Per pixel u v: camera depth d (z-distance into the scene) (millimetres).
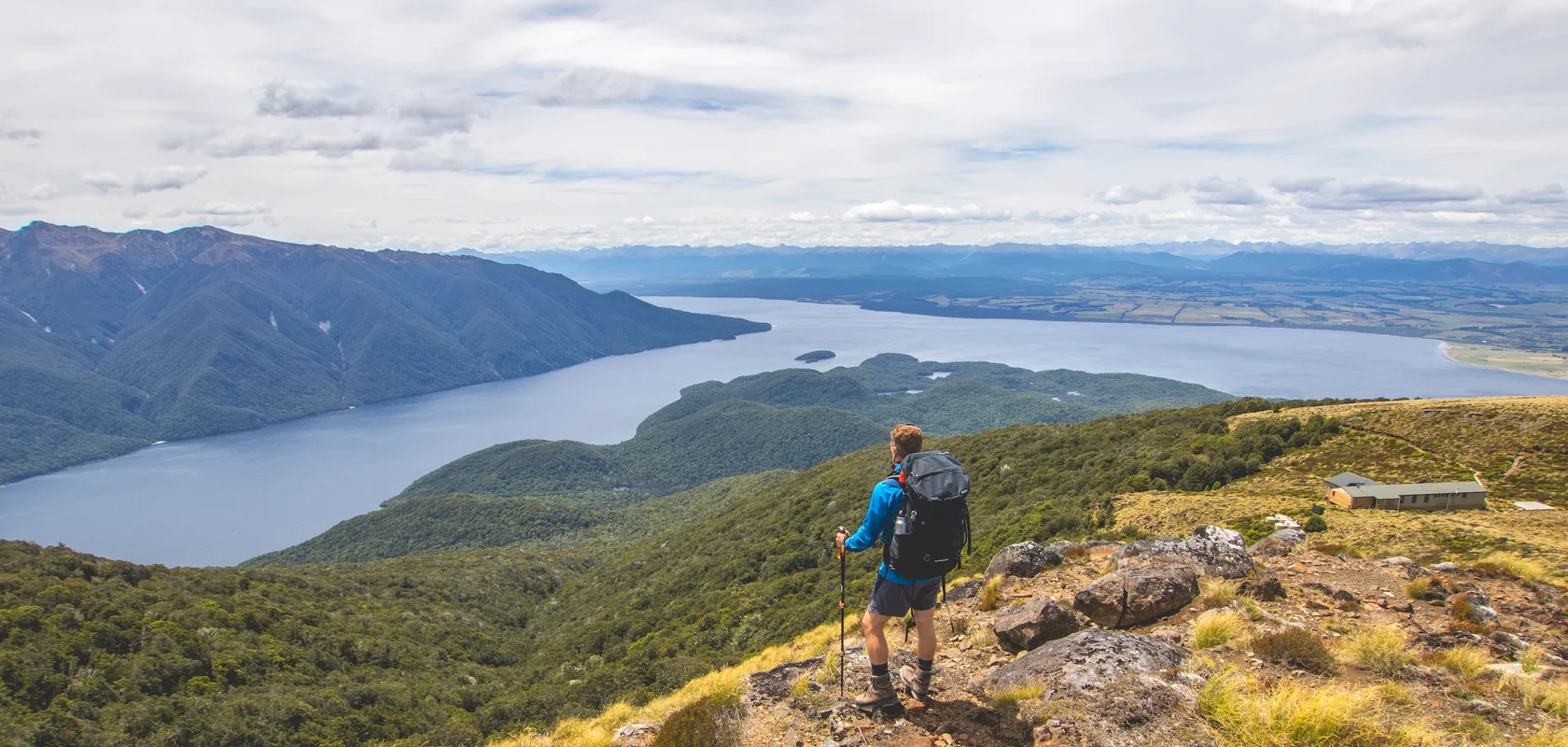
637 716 12930
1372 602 10172
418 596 72688
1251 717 5676
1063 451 69062
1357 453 51531
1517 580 11500
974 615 10680
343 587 67625
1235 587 9852
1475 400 58000
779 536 67938
